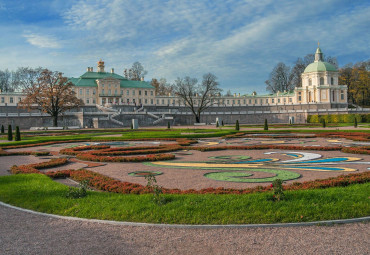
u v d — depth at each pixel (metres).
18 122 82.06
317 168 17.38
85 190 11.81
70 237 8.42
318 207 9.72
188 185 13.86
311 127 63.50
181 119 102.44
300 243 7.83
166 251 7.53
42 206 10.75
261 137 39.38
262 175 15.67
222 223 9.02
